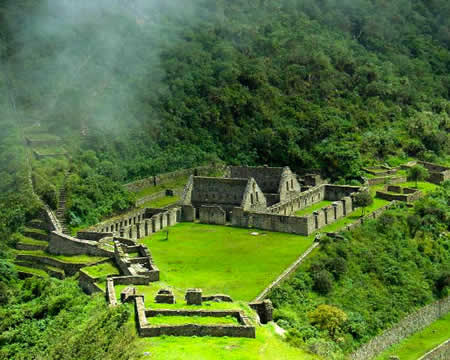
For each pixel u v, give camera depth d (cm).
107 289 9256
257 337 6719
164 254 12838
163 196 18138
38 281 11356
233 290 10475
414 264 13462
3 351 9100
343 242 13138
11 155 16812
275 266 11831
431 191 17525
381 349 11012
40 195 15300
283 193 16500
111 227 14962
